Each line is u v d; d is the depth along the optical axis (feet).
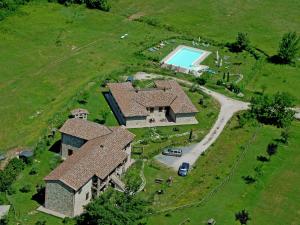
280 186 464.24
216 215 422.82
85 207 412.77
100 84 587.27
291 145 518.78
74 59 630.74
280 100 548.31
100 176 424.87
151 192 443.32
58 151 483.92
